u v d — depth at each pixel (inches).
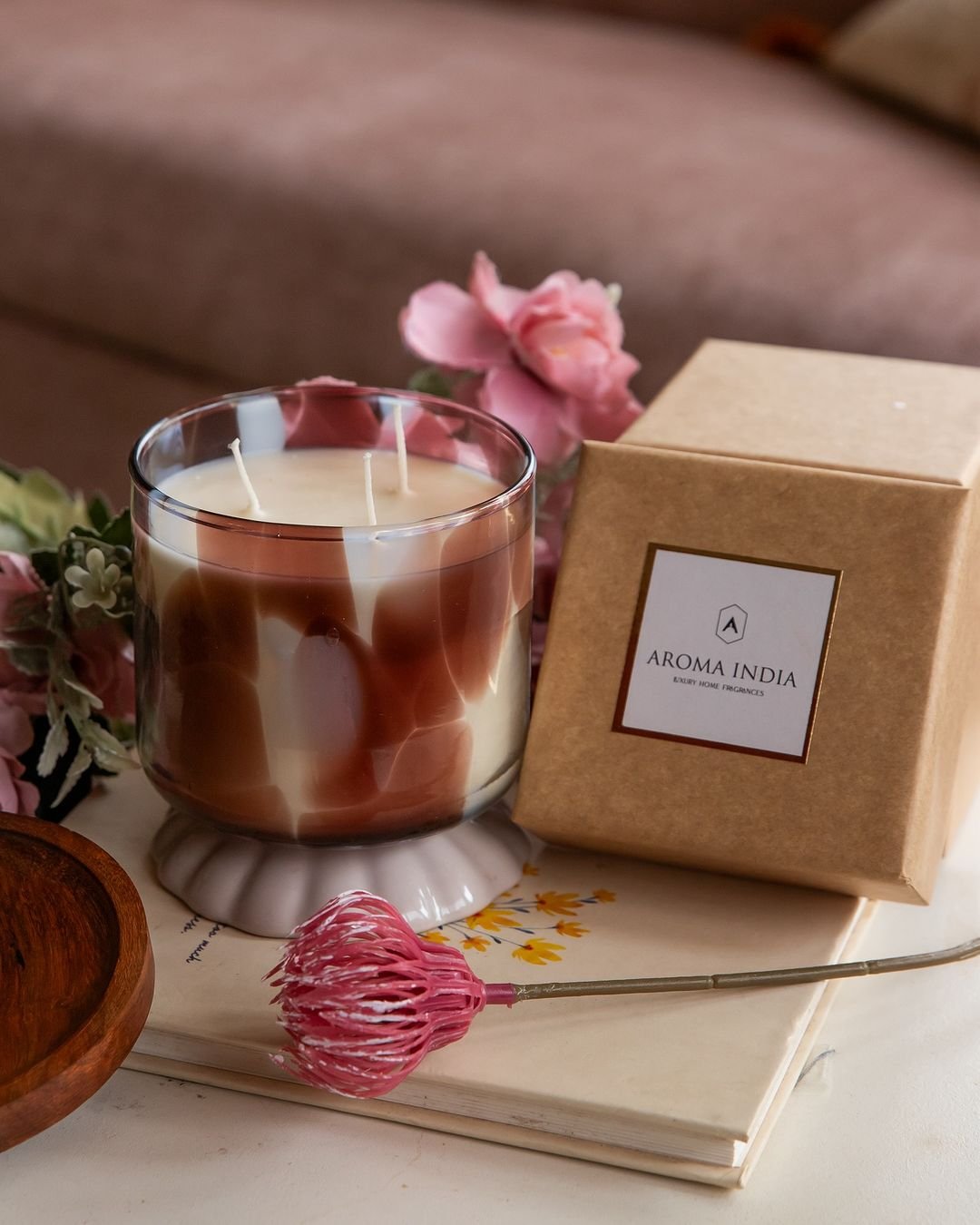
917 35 63.7
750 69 72.1
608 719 31.5
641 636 31.4
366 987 27.7
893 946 31.9
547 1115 28.7
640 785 31.3
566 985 29.4
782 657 31.0
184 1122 29.1
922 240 51.1
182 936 31.0
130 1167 28.6
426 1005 28.2
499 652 30.5
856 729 30.8
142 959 28.7
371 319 55.7
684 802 31.2
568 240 52.4
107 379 63.6
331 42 70.2
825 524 31.0
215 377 60.7
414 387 35.7
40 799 33.2
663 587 31.4
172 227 58.8
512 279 52.9
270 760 30.1
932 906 32.6
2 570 32.0
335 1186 28.4
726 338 49.2
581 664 31.6
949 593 30.7
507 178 55.5
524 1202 28.3
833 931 31.2
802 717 30.9
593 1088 28.6
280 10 75.7
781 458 31.3
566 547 31.7
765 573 31.1
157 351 61.4
